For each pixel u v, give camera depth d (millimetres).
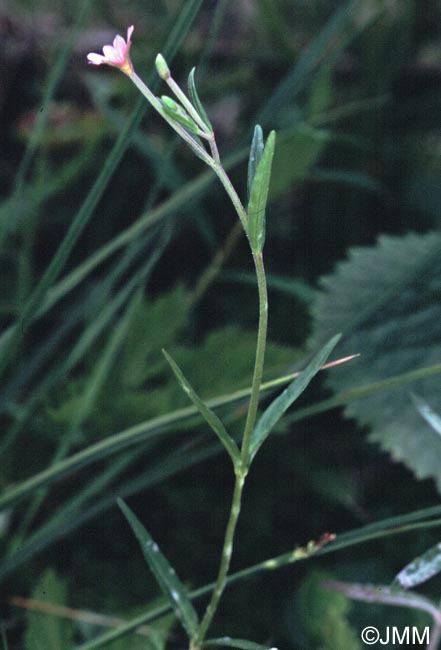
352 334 659
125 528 624
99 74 944
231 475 654
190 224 856
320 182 886
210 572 614
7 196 860
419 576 443
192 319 803
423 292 669
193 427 573
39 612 536
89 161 851
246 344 639
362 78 928
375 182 857
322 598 555
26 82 939
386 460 686
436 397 619
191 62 946
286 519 640
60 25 1000
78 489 624
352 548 615
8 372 695
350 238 877
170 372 643
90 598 568
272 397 604
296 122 840
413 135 913
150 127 915
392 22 906
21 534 551
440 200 876
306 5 1037
